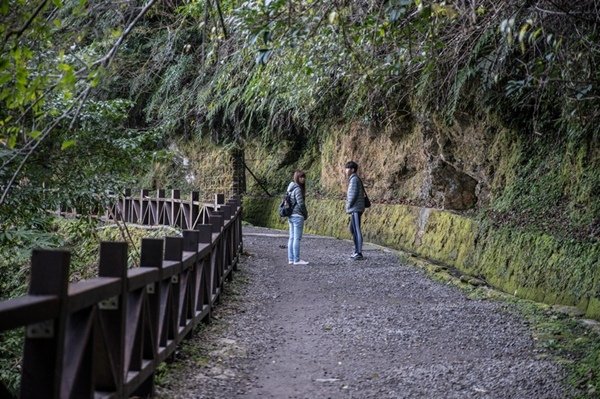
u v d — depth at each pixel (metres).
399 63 8.02
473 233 11.31
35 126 5.50
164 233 14.55
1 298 10.24
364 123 15.59
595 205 8.80
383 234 15.34
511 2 6.05
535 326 7.30
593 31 6.14
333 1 6.20
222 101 17.62
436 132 13.09
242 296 8.99
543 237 9.20
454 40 8.24
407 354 6.24
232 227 10.50
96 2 7.40
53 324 2.93
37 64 6.09
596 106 7.79
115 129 9.14
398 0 5.85
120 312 3.81
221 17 5.98
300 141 20.80
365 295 9.17
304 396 4.94
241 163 21.44
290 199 11.88
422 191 14.40
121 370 3.81
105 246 3.83
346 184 17.55
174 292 5.47
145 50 18.48
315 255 13.18
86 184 8.95
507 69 9.52
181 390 4.86
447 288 9.73
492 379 5.43
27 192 8.26
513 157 11.34
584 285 7.95
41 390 2.91
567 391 5.10
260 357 6.04
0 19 5.11
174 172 23.48
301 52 8.12
